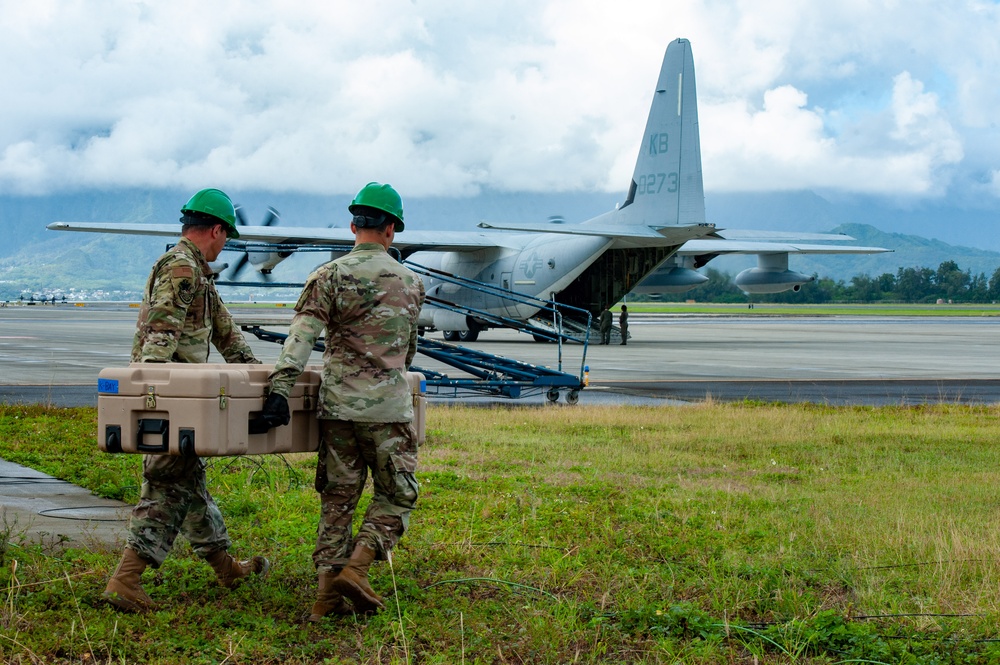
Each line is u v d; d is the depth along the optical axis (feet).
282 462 32.68
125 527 23.47
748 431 43.80
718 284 623.77
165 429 15.79
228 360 18.84
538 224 109.19
